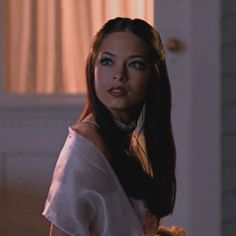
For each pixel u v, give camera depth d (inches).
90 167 60.7
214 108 152.3
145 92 64.2
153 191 67.4
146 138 69.5
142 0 163.8
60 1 164.6
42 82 166.2
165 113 67.8
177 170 153.2
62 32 165.2
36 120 160.1
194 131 152.7
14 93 161.6
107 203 61.0
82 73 165.9
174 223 153.6
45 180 160.9
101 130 63.4
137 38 62.4
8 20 164.1
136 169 65.3
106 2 164.2
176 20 151.9
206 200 153.7
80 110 160.1
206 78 152.0
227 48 151.8
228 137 153.4
